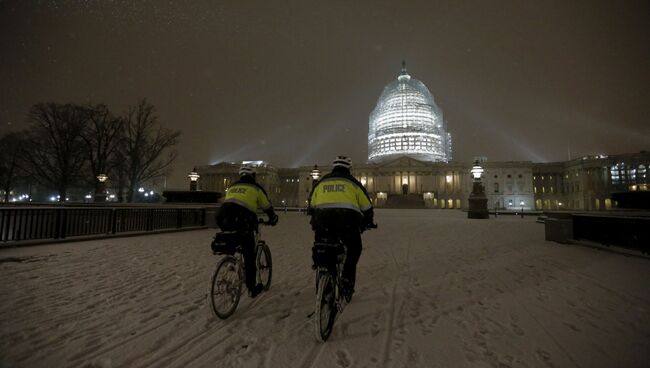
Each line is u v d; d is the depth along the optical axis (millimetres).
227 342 3436
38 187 61031
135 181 45062
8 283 5676
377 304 4762
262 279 5551
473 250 10180
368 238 13672
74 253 8914
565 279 6297
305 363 3010
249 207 4566
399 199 81500
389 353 3225
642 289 5547
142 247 10242
